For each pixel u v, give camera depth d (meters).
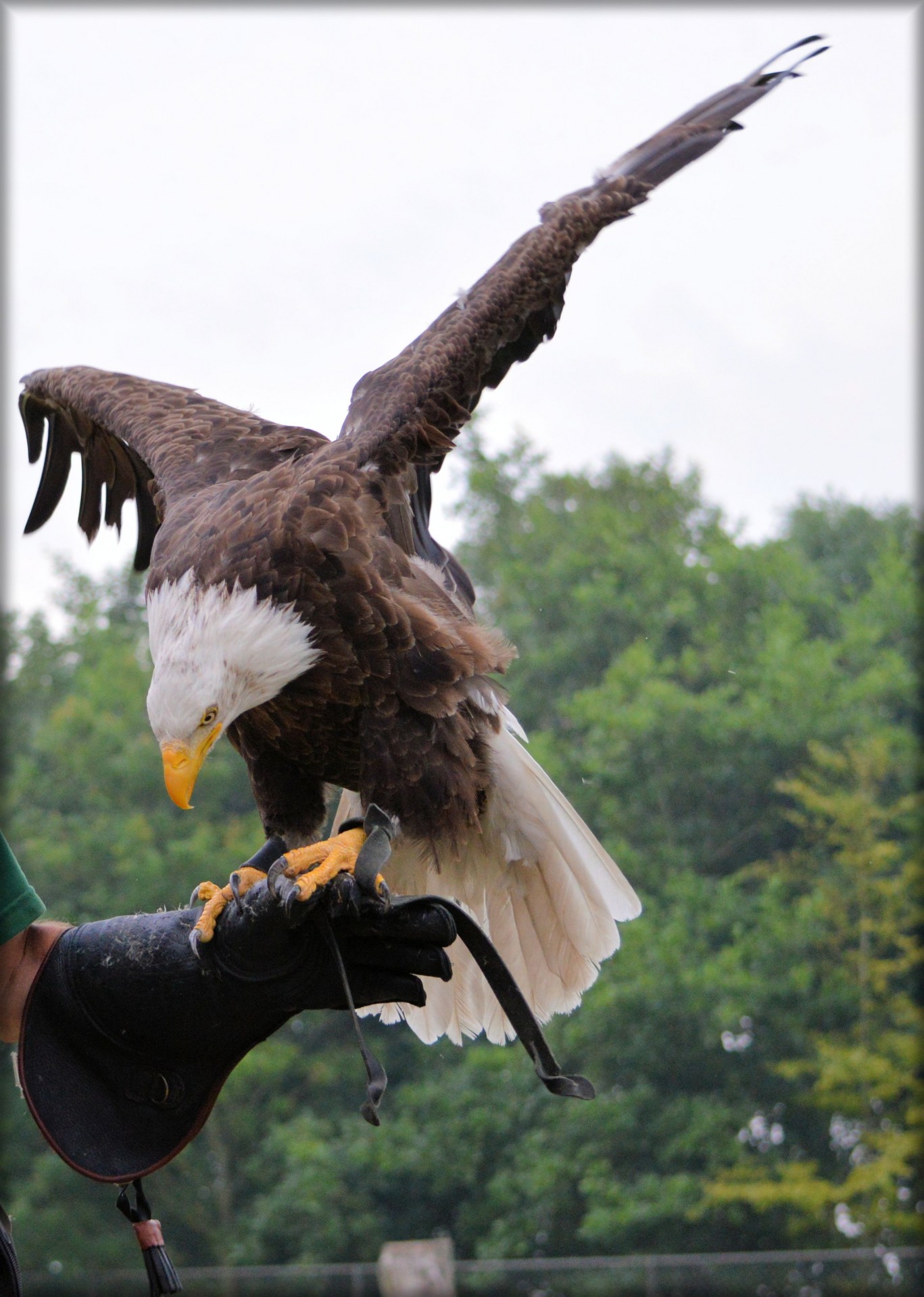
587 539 25.17
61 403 4.76
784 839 22.19
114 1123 2.54
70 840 21.56
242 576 3.57
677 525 26.25
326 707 3.77
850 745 20.72
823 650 22.48
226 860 20.62
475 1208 19.28
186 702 3.45
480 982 4.30
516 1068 19.08
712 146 4.78
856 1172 17.89
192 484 4.08
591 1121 18.59
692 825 21.88
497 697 3.88
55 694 25.77
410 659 3.69
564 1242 18.95
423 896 2.65
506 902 4.29
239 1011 2.57
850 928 19.44
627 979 19.03
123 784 22.09
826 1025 19.30
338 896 2.62
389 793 3.74
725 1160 18.67
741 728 21.45
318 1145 18.86
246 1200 20.56
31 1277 18.31
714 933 20.41
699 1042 19.03
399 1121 19.41
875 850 19.44
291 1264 19.48
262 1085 20.41
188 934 2.59
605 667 24.31
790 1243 18.45
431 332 4.21
